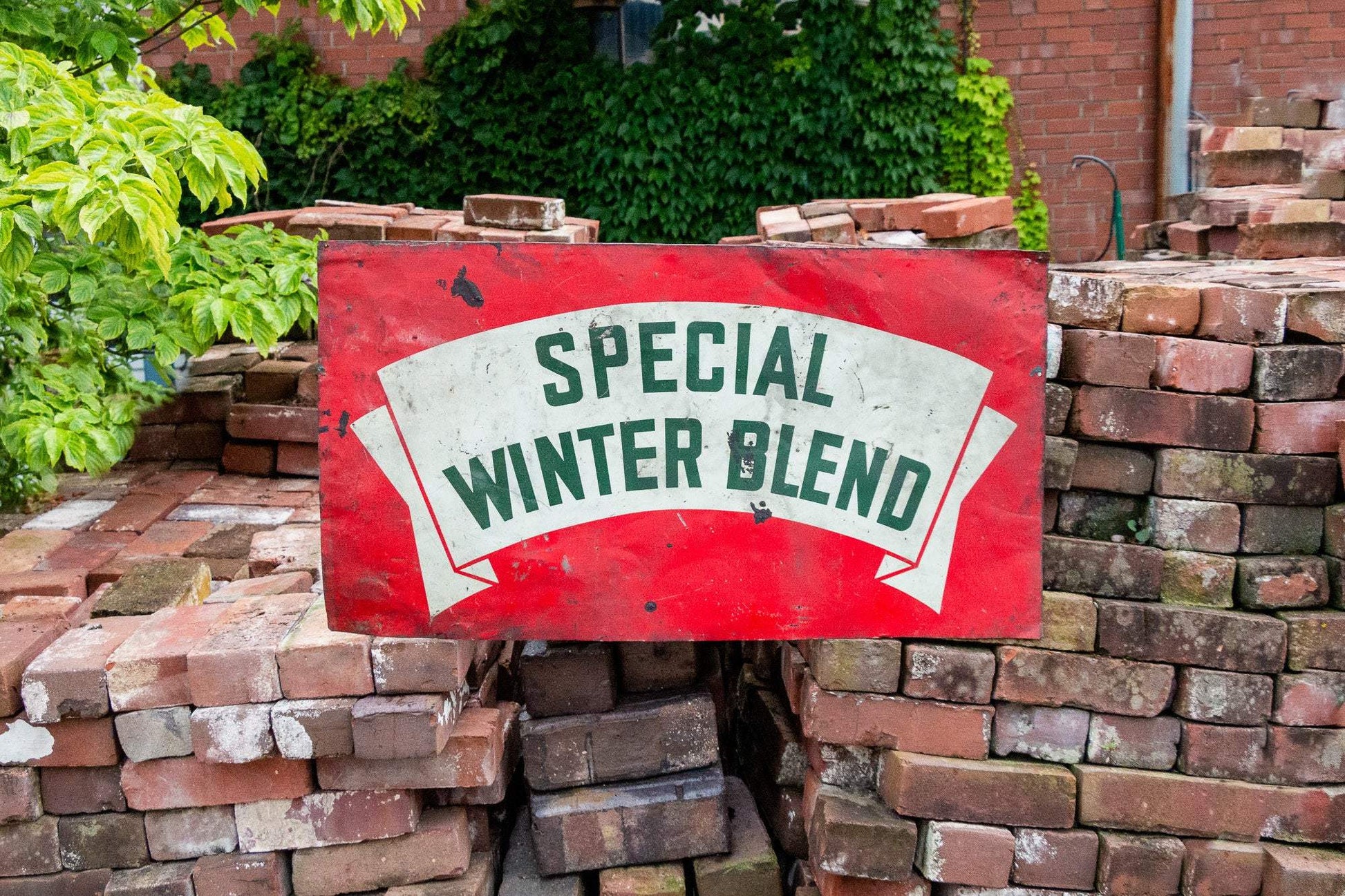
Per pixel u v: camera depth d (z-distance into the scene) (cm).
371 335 274
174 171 367
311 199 880
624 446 277
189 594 333
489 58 850
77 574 367
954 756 285
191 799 282
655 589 281
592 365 274
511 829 335
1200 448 284
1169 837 284
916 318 273
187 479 484
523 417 276
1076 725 286
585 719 306
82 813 286
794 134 852
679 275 272
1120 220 776
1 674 274
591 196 875
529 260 271
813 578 280
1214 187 575
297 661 274
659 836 301
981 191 857
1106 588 286
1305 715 280
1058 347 284
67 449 395
